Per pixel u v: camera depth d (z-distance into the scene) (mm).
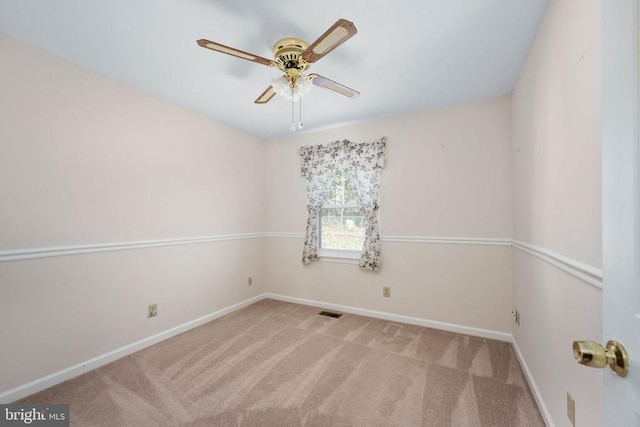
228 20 1552
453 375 1937
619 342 537
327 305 3395
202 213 2938
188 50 1836
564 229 1264
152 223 2467
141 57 1916
